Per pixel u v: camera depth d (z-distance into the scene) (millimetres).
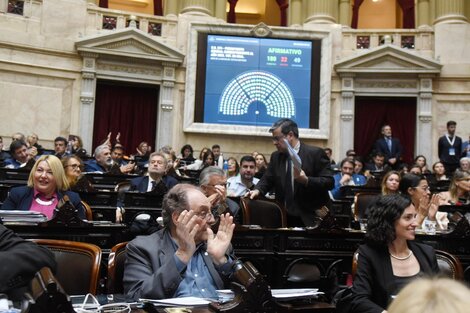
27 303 1254
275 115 11875
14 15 10953
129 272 2199
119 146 8742
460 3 12398
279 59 11961
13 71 10805
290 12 13805
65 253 2271
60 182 3676
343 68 12062
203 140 11883
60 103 11188
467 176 5496
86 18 11586
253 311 1616
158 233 2350
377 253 2611
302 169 4371
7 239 1709
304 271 3666
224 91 11812
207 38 11891
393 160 10258
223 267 2254
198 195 2273
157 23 12094
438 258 2891
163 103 11766
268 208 4367
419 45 12344
